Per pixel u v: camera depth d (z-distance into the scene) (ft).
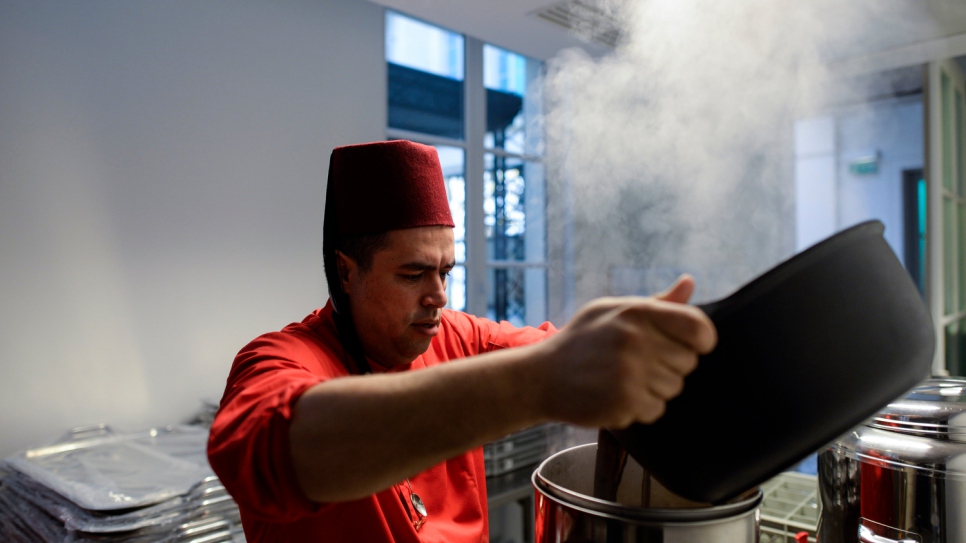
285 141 7.73
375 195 2.78
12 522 5.04
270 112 7.59
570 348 1.28
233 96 7.28
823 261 1.45
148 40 6.65
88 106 6.27
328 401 1.49
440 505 3.21
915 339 1.57
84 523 4.35
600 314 1.31
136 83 6.57
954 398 2.32
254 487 1.56
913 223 15.74
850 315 1.46
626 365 1.20
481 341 3.88
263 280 7.55
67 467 5.18
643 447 1.51
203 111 7.05
